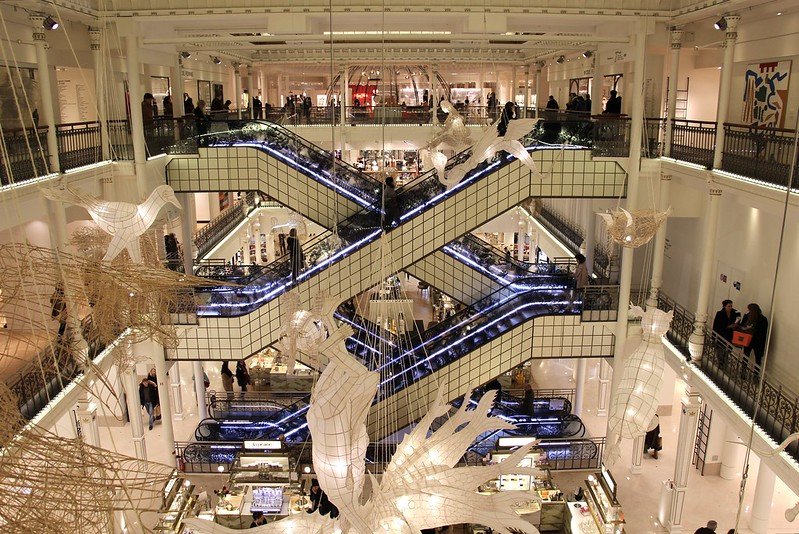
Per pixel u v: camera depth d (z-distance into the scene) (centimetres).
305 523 429
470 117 1902
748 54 1245
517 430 1516
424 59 2102
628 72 1691
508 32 1273
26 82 1254
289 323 463
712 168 1155
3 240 1255
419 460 458
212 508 1291
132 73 1241
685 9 1216
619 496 1346
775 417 892
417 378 1340
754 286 1206
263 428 1528
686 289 1491
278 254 2530
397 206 1317
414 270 1487
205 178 1392
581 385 1647
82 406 1060
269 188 1391
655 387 532
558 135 1331
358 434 393
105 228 567
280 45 1669
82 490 284
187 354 1374
